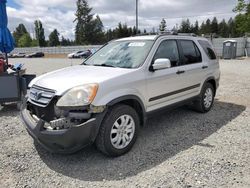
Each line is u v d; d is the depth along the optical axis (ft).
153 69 14.38
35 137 11.88
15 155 13.10
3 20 25.25
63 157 12.86
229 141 14.64
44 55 186.70
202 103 19.60
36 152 13.43
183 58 17.33
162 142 14.60
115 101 12.26
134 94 13.34
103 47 17.76
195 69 18.04
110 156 12.73
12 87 21.17
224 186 10.30
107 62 15.48
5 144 14.46
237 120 18.42
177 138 15.17
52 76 13.53
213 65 20.57
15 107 22.79
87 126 11.34
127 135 13.15
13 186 10.48
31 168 11.87
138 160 12.51
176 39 17.22
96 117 11.66
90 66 15.23
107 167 11.90
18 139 15.19
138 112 14.21
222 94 27.22
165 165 11.99
